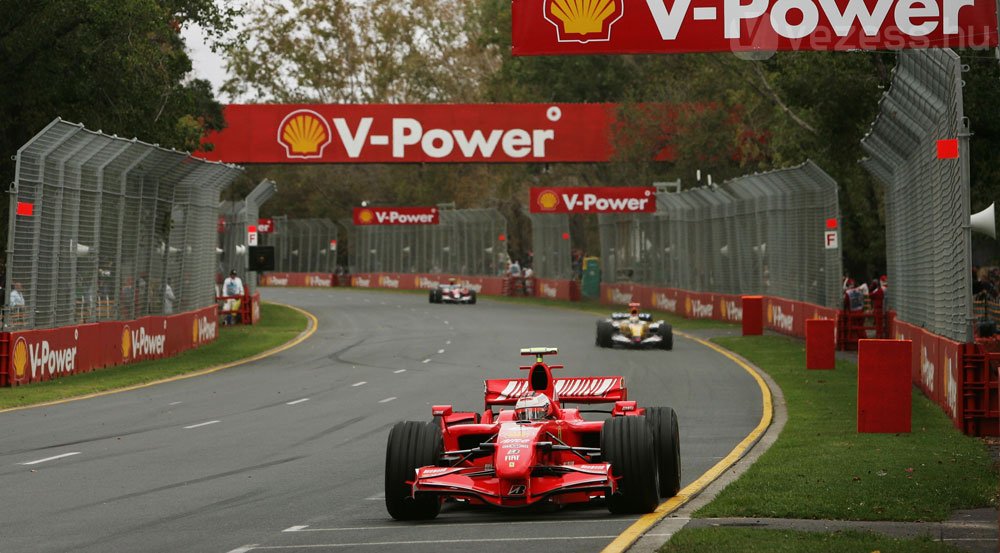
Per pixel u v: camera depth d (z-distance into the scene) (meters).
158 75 134.62
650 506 40.34
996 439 60.03
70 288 106.94
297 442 64.56
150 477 52.16
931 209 79.94
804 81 135.62
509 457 38.94
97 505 44.81
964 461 51.34
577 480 39.16
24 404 84.94
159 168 129.75
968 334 63.50
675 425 44.41
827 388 88.81
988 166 108.00
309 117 194.12
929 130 78.69
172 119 147.75
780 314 156.12
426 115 196.00
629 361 117.94
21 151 95.75
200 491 48.22
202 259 155.12
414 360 126.25
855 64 132.88
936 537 35.28
